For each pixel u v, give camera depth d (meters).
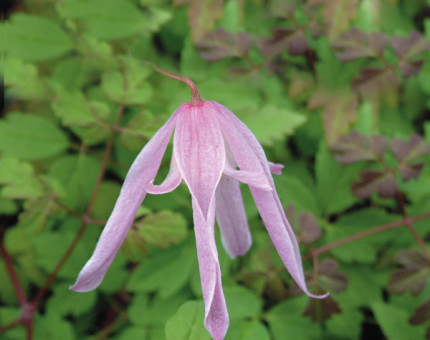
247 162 0.15
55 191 0.23
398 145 0.24
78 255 0.25
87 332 0.26
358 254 0.25
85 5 0.26
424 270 0.23
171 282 0.24
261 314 0.23
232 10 0.26
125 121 0.26
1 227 0.26
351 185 0.24
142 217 0.22
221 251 0.23
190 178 0.15
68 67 0.26
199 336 0.17
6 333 0.24
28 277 0.26
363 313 0.26
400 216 0.25
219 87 0.26
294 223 0.23
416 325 0.23
